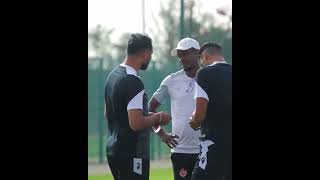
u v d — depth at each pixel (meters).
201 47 21.27
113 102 20.78
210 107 20.52
